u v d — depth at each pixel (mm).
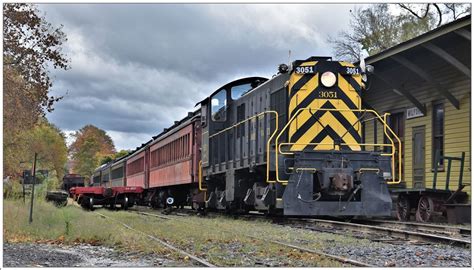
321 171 14055
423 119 19953
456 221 15852
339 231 13508
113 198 32188
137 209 32656
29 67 21906
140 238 12125
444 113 18781
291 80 15156
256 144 16734
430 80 17500
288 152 14188
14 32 21281
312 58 15336
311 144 14742
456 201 17078
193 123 23641
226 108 20297
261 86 17234
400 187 19875
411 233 11656
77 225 14641
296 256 9203
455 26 14836
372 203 14055
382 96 22516
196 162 23109
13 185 26219
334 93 15258
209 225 15367
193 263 8766
